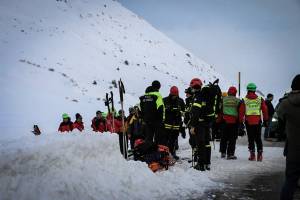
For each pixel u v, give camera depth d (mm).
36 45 66875
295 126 5500
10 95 34938
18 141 7547
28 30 75750
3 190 5602
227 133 10797
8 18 79250
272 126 15469
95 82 57688
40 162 6465
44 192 5754
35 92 38406
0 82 38281
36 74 46594
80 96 43688
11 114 29688
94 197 6031
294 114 5508
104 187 6469
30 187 5785
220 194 6711
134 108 13219
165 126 10406
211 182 7625
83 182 6359
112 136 8477
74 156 7047
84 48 79312
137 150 8766
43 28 80938
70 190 6023
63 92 42844
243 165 9609
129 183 6867
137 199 6285
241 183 7586
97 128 14445
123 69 79938
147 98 9602
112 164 7402
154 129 9586
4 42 62781
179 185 7246
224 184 7488
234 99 10633
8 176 6016
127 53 97188
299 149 5438
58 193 5859
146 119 9562
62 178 6297
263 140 15844
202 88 9125
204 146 8961
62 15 101062
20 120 28703
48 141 7367
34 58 58562
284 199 5516
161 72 93375
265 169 9055
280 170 8906
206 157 9047
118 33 112375
